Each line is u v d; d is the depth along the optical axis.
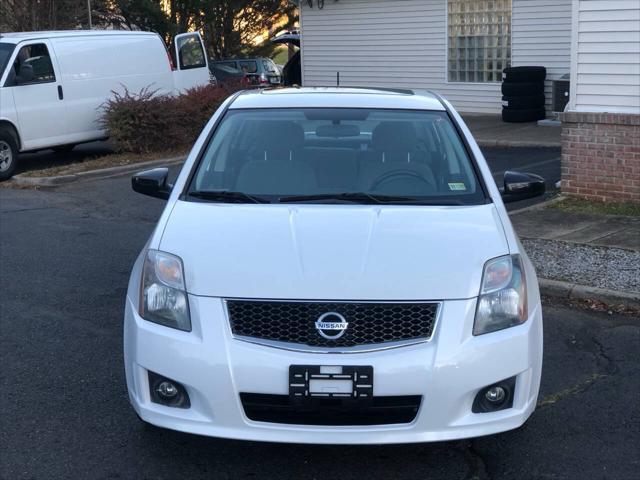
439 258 3.96
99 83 14.94
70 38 14.49
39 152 16.77
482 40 19.47
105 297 6.91
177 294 3.90
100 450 4.25
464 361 3.71
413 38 20.67
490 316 3.84
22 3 26.59
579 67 9.92
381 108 5.41
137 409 3.94
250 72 29.11
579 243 8.16
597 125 9.88
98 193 12.02
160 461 4.15
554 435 4.45
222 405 3.71
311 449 4.27
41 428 4.50
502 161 13.73
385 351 3.69
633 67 9.52
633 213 9.41
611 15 9.54
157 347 3.83
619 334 6.02
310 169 4.95
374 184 4.85
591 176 10.05
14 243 8.93
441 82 20.44
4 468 4.07
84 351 5.66
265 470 4.07
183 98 15.74
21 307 6.65
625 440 4.39
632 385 5.09
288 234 4.16
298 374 3.65
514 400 3.86
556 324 6.24
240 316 3.78
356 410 3.69
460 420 3.74
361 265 3.88
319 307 3.73
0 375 5.23
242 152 5.10
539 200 10.36
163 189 5.21
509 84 17.97
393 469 4.09
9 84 13.34
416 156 5.03
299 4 22.70
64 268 7.87
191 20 37.22
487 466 4.12
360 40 21.73
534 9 18.28
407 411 3.75
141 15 34.69
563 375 5.26
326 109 5.40
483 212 4.50
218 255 3.98
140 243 8.90
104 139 15.26
